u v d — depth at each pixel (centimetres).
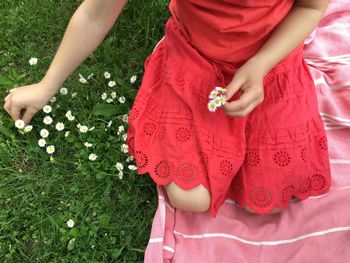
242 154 65
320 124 68
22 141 73
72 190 70
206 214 67
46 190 70
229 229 66
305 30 64
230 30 61
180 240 65
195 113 65
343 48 83
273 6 61
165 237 64
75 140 73
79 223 68
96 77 80
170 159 64
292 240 65
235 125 66
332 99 77
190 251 64
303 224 66
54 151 73
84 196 70
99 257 65
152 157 65
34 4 85
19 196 69
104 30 67
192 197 63
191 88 66
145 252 62
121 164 69
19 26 83
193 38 66
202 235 65
